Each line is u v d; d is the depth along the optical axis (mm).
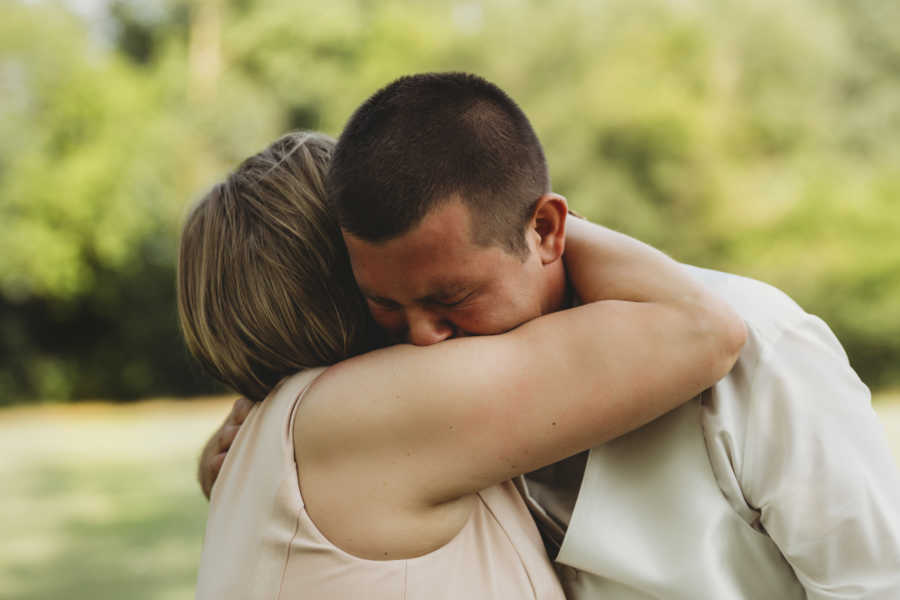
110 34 21797
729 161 17422
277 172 1323
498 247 1148
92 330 19109
